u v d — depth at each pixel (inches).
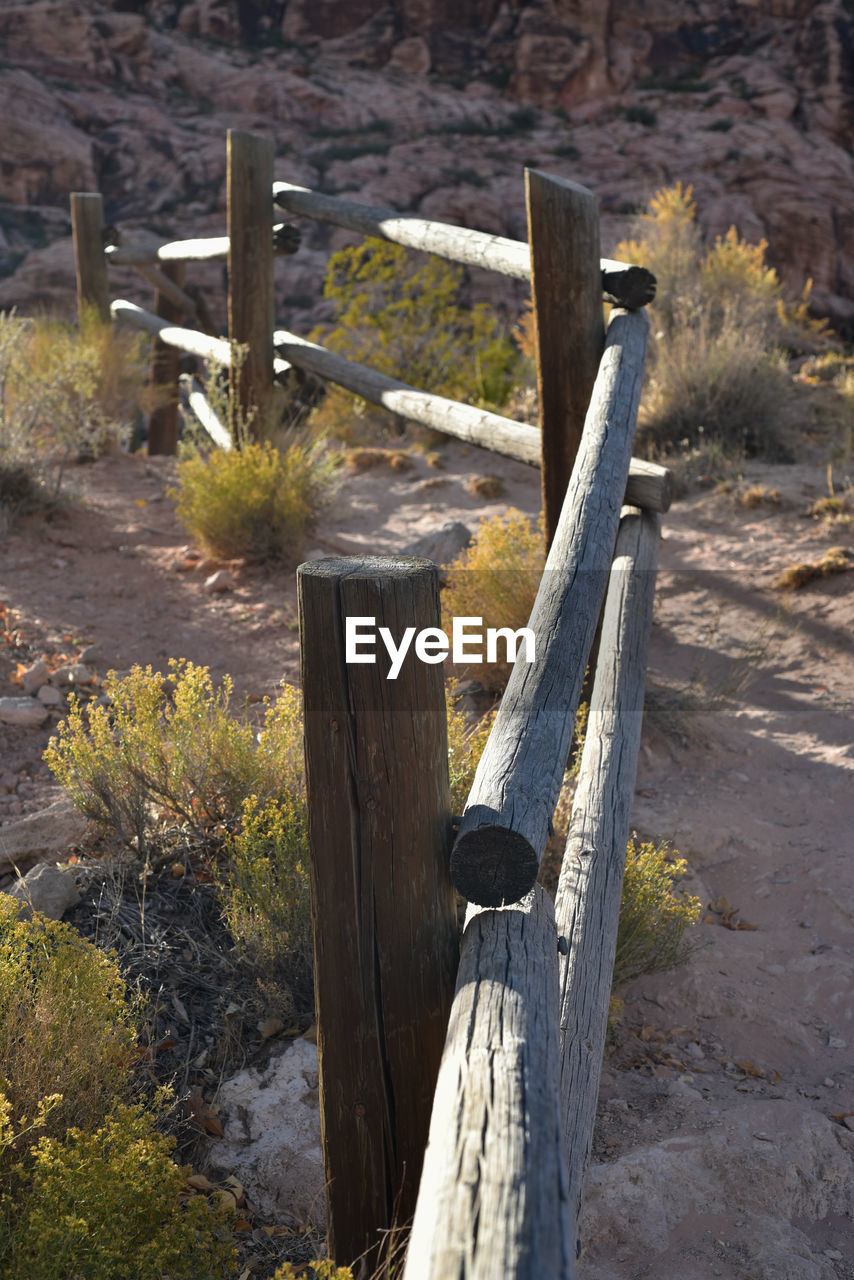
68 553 253.1
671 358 325.1
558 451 175.0
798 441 319.9
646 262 405.7
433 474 335.0
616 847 103.3
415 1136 77.7
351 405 386.9
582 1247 85.9
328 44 1359.5
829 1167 96.6
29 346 365.7
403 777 71.7
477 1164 47.3
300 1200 90.0
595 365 169.6
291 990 112.3
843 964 129.2
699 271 413.7
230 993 112.2
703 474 300.8
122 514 287.9
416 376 428.5
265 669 197.9
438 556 247.9
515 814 70.4
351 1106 77.6
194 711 138.2
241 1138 95.1
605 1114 102.7
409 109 1295.5
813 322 482.9
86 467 335.3
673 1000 123.7
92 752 132.7
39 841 133.5
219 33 1327.5
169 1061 102.1
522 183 1198.9
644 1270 84.4
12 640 200.5
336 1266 80.8
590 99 1336.1
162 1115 90.8
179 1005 109.0
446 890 75.4
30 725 170.1
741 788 170.6
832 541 250.8
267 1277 82.1
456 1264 42.0
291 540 249.1
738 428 316.8
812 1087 110.2
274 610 222.8
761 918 140.5
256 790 135.9
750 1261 85.3
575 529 119.3
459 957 75.0
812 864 149.0
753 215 1175.0
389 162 1184.2
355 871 73.2
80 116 1162.6
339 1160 79.4
